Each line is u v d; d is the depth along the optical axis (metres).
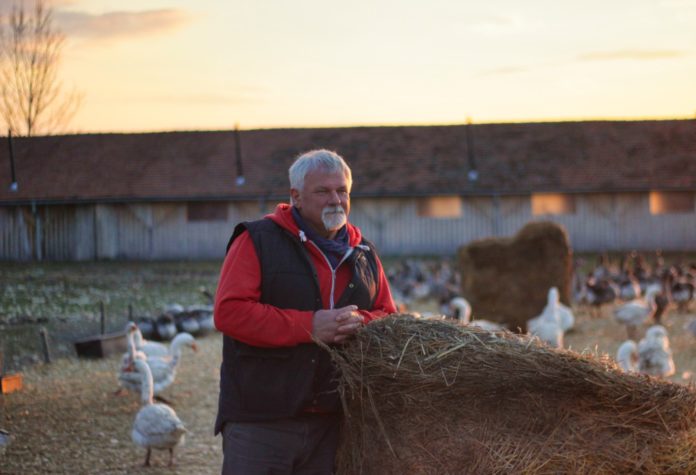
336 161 4.12
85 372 13.52
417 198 40.56
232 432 4.04
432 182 39.81
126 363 11.26
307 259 4.07
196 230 40.75
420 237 40.62
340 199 4.09
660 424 3.82
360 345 3.95
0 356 12.20
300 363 3.95
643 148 41.19
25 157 42.34
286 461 3.99
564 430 3.82
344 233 4.28
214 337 18.11
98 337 15.05
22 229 40.75
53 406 10.96
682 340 16.45
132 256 40.78
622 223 40.28
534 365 3.74
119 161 41.94
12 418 10.24
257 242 4.05
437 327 3.99
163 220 40.81
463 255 18.14
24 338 15.86
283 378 3.95
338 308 4.11
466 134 42.75
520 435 3.83
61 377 13.09
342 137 42.94
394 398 3.93
